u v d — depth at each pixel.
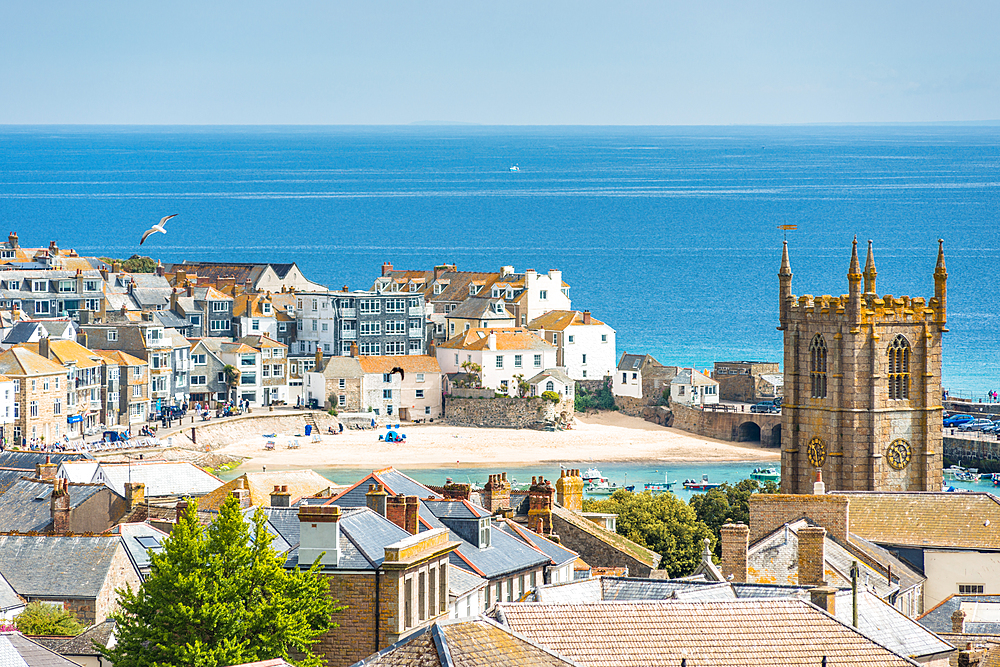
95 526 152.62
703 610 71.94
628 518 167.00
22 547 123.69
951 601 113.06
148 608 89.25
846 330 174.00
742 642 70.56
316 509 93.25
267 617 87.44
